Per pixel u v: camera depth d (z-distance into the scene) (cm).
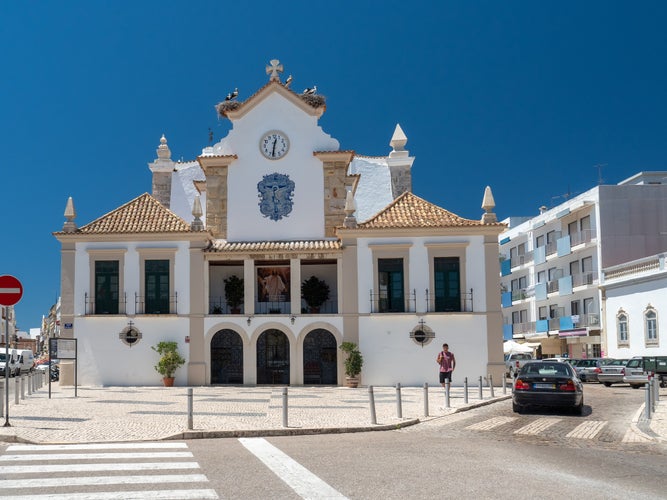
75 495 877
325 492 902
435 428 1694
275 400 2409
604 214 4872
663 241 4853
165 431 1530
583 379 4141
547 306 5806
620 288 4531
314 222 3494
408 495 890
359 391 2894
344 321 3231
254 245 3366
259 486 937
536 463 1156
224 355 3297
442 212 3403
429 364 3198
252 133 3550
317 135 3544
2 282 1616
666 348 3994
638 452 1321
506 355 5266
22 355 5119
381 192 4266
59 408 2073
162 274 3294
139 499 856
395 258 3266
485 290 3228
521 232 6375
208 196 3512
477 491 916
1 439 1395
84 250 3300
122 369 3238
